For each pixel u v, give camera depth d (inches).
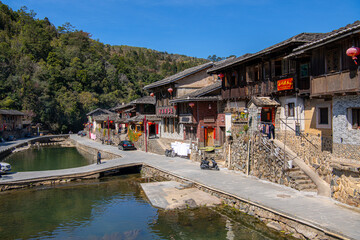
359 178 500.1
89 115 3137.3
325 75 561.6
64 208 724.7
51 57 3858.3
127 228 583.8
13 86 3275.1
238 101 1017.5
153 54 7751.0
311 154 669.9
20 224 623.8
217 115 1195.9
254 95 884.6
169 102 1346.0
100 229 585.6
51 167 1364.4
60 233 573.0
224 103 1131.9
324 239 418.6
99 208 718.5
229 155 912.3
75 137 2930.6
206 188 732.7
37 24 5059.1
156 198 717.9
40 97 3265.3
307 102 696.4
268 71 821.2
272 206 524.4
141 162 1152.8
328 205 514.6
